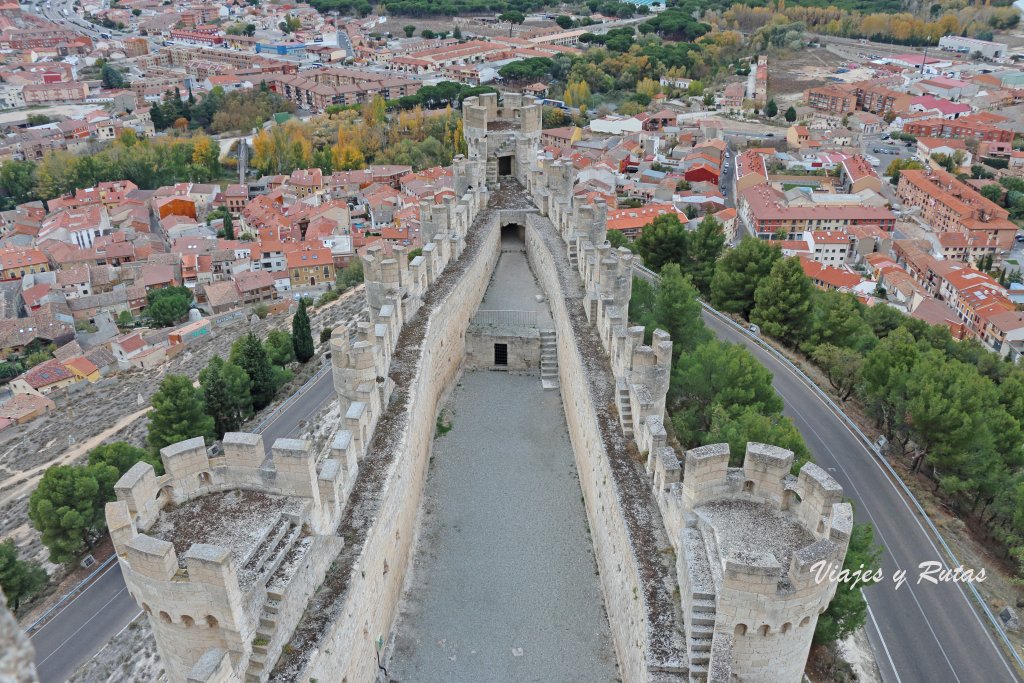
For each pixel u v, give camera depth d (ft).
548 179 218.79
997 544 188.85
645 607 95.45
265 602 84.84
